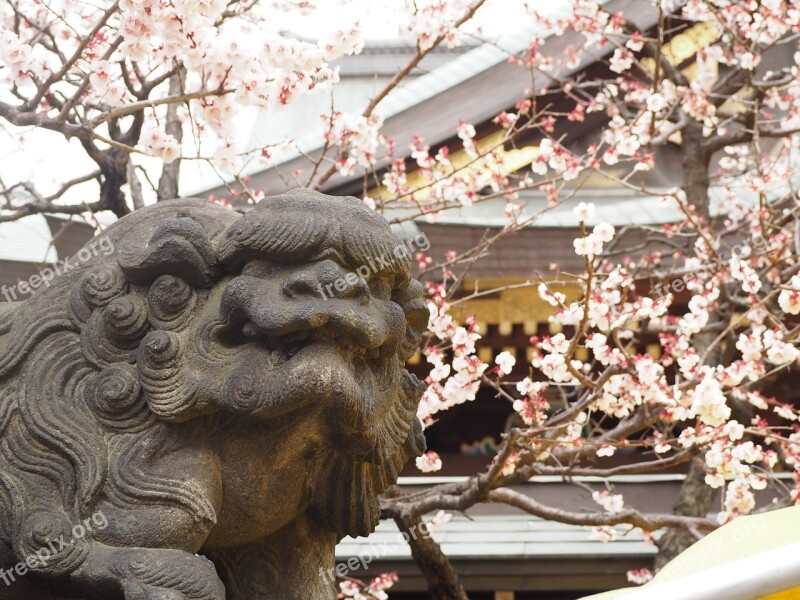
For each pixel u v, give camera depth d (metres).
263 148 5.05
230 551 2.89
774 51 8.08
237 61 4.17
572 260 6.82
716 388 4.32
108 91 4.51
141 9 4.05
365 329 2.59
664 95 6.17
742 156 7.44
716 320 6.86
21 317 2.85
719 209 7.06
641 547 6.48
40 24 5.73
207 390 2.62
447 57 10.53
